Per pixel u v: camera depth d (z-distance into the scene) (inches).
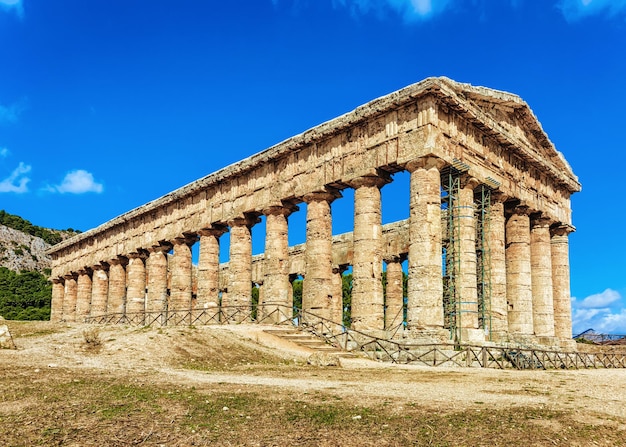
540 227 1866.4
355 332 1421.0
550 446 487.5
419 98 1434.5
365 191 1542.8
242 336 1363.2
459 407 616.7
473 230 1521.9
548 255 1861.5
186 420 544.4
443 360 1237.1
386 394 703.1
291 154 1761.8
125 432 502.9
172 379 804.6
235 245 1929.1
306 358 1193.4
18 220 6875.0
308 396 670.5
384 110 1488.7
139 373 860.6
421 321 1350.9
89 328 1364.4
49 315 3735.2
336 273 2298.2
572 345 1888.5
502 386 821.2
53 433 492.7
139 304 2416.3
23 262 5989.2
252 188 1884.8
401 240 2075.5
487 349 1213.1
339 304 2276.1
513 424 546.0
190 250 2213.3
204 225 2049.7
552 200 1913.1
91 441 476.7
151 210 2340.1
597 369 1397.6
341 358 1293.1
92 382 733.9
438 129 1425.9
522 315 1710.1
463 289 1471.5
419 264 1378.0
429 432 516.7
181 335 1255.5
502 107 1705.2
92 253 2783.0
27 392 649.0
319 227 1654.8
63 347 1098.1
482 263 1600.6
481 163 1569.9
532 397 711.7
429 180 1408.7
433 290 1358.3
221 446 474.0
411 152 1427.2
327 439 494.0
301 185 1704.0
